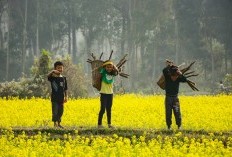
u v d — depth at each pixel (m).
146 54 137.50
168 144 25.38
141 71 137.50
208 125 34.16
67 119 36.81
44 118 37.03
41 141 28.25
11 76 133.00
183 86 120.56
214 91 90.25
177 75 31.28
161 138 27.72
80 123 35.34
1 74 132.88
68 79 59.00
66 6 140.12
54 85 31.39
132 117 37.66
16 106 43.03
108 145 25.34
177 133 28.94
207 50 127.38
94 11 139.62
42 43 140.00
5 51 135.88
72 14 140.62
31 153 22.66
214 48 129.25
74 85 59.25
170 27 131.00
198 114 39.06
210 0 125.00
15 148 24.50
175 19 126.62
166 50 133.50
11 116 37.28
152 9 128.62
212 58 120.50
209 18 125.00
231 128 33.19
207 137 28.47
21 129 30.03
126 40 134.75
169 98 31.47
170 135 29.06
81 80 60.03
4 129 30.42
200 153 23.62
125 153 22.95
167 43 131.88
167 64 31.58
